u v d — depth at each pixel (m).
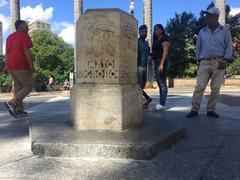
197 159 2.05
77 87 2.59
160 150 2.20
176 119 3.25
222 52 3.32
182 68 19.27
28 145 2.43
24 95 3.80
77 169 1.91
